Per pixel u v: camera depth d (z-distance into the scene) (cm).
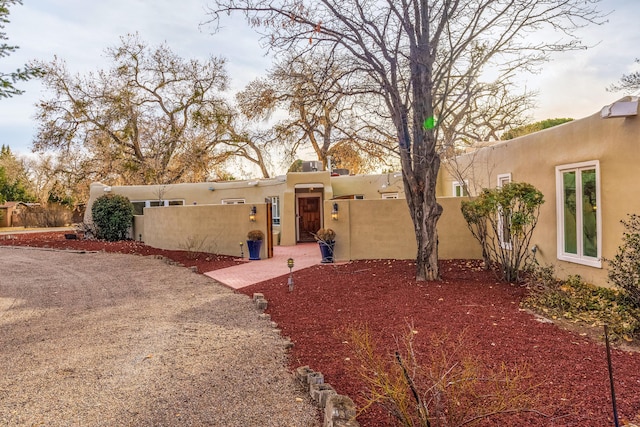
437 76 856
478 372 368
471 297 714
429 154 860
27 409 374
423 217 870
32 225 3828
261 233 1356
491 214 895
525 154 951
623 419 307
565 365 414
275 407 366
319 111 1009
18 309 803
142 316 712
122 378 439
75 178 3002
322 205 1900
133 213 2164
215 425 337
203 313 716
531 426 301
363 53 900
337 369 434
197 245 1574
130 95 2942
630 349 454
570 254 798
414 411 317
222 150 2967
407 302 699
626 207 647
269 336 566
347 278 950
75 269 1287
